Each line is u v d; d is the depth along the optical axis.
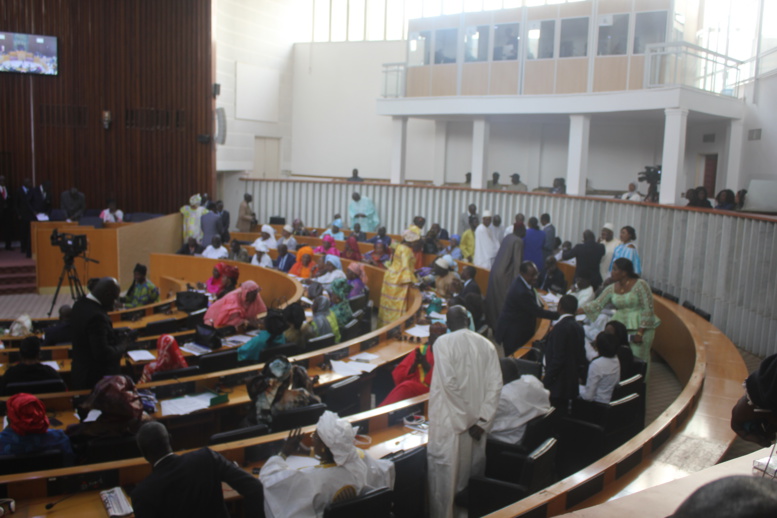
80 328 5.65
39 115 18.45
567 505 3.44
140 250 15.82
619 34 15.70
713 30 17.62
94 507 4.00
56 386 5.74
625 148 19.66
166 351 6.62
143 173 19.36
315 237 17.53
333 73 23.94
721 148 16.48
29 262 15.34
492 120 20.06
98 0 18.62
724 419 4.92
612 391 6.14
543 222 13.95
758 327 9.04
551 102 16.81
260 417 5.23
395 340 7.88
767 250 8.84
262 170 23.81
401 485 4.40
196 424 5.91
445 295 10.44
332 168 24.25
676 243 11.84
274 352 6.92
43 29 18.27
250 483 3.44
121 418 4.68
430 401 4.50
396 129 19.97
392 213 19.84
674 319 9.09
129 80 19.05
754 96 15.18
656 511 2.06
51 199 17.88
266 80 23.14
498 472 4.73
